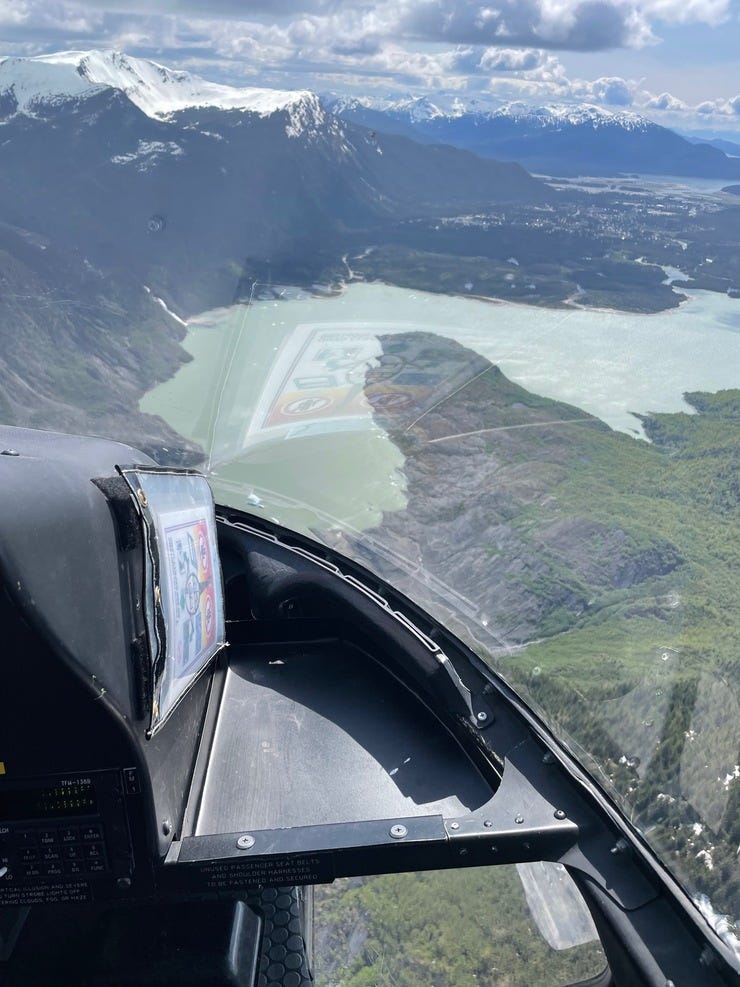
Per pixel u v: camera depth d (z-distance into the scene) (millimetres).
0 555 1832
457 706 3391
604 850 2619
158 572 2514
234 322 22203
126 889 2498
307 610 4102
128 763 2293
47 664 2020
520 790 2865
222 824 2824
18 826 2338
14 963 2762
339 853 2602
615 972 2439
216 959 2734
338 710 3551
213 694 3566
